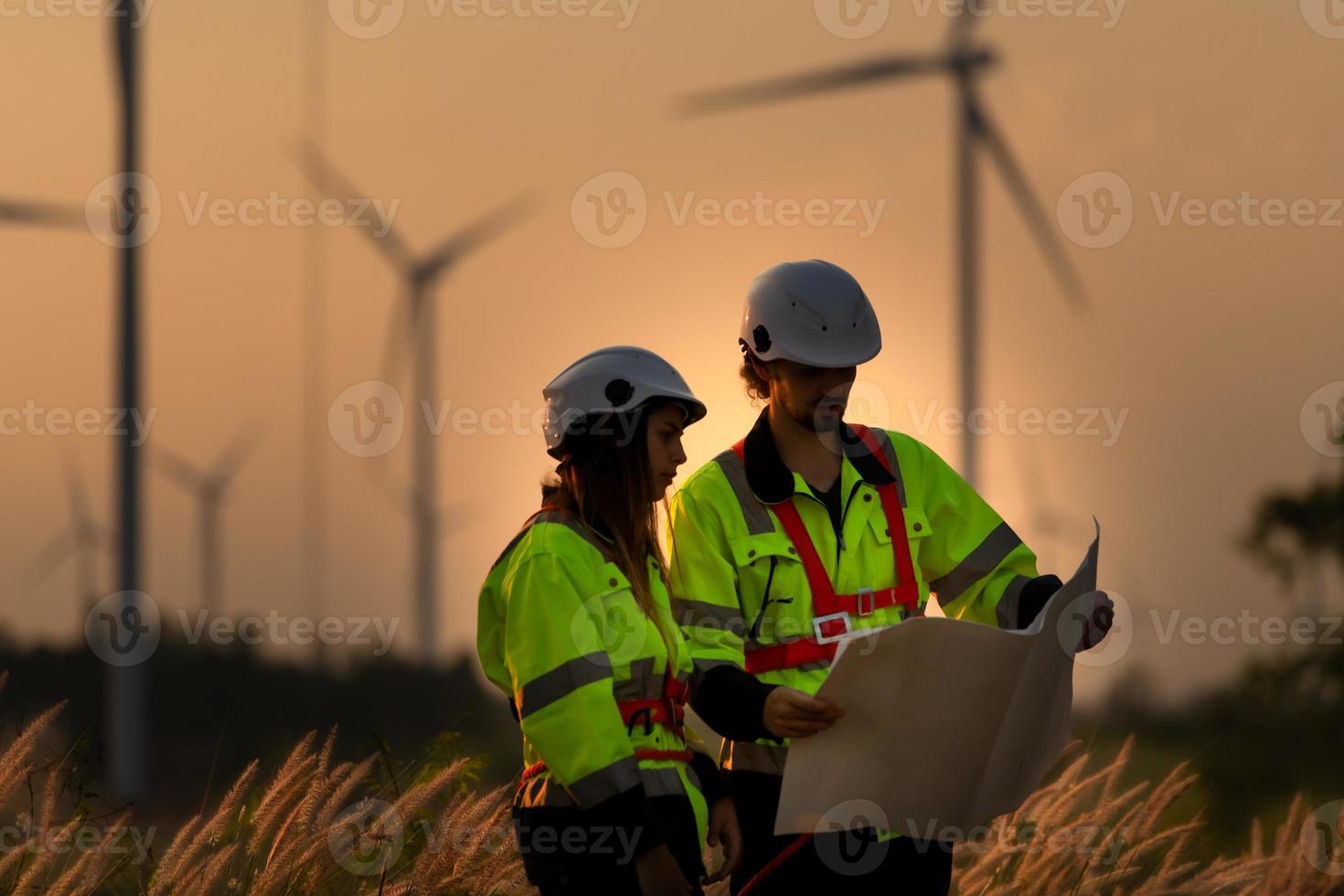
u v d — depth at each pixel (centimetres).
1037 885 1314
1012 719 848
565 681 805
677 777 845
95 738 1147
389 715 1705
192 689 3644
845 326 937
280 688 2197
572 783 796
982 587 966
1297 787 2528
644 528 866
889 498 957
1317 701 2756
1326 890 1380
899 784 851
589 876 830
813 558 936
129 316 4725
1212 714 2741
